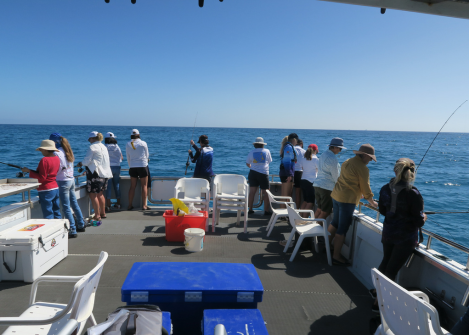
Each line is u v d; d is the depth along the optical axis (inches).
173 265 98.0
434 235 109.4
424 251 112.0
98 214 210.4
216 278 90.3
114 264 147.5
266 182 239.5
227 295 84.3
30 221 146.9
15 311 108.3
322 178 175.0
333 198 156.6
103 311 109.4
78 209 188.4
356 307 118.1
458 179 685.3
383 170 797.9
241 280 89.5
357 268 150.0
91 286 78.5
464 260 243.3
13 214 148.5
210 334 69.3
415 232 106.7
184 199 195.9
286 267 151.7
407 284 118.8
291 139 228.1
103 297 118.5
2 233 129.1
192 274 92.4
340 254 158.2
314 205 214.7
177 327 85.7
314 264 156.6
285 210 199.9
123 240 179.3
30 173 157.0
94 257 155.0
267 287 131.2
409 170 105.0
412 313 68.3
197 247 165.5
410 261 117.4
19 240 124.3
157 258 155.9
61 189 174.4
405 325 71.7
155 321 66.7
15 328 74.6
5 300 115.0
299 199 237.6
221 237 190.2
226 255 163.2
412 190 103.8
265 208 243.9
